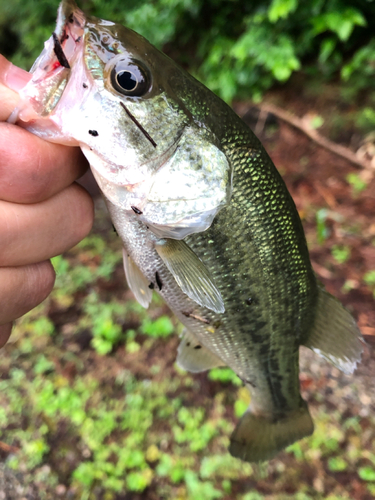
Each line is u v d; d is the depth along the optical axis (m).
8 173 0.11
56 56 0.11
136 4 0.72
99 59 0.12
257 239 0.16
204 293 0.15
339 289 0.38
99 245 0.47
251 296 0.17
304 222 0.46
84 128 0.12
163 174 0.13
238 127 0.15
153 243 0.15
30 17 0.78
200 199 0.14
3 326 0.13
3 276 0.12
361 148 0.52
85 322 0.38
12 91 0.11
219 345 0.18
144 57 0.13
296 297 0.18
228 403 0.31
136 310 0.38
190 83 0.14
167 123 0.13
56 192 0.12
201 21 0.67
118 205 0.13
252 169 0.15
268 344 0.18
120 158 0.12
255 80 0.62
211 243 0.15
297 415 0.21
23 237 0.11
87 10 0.76
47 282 0.13
